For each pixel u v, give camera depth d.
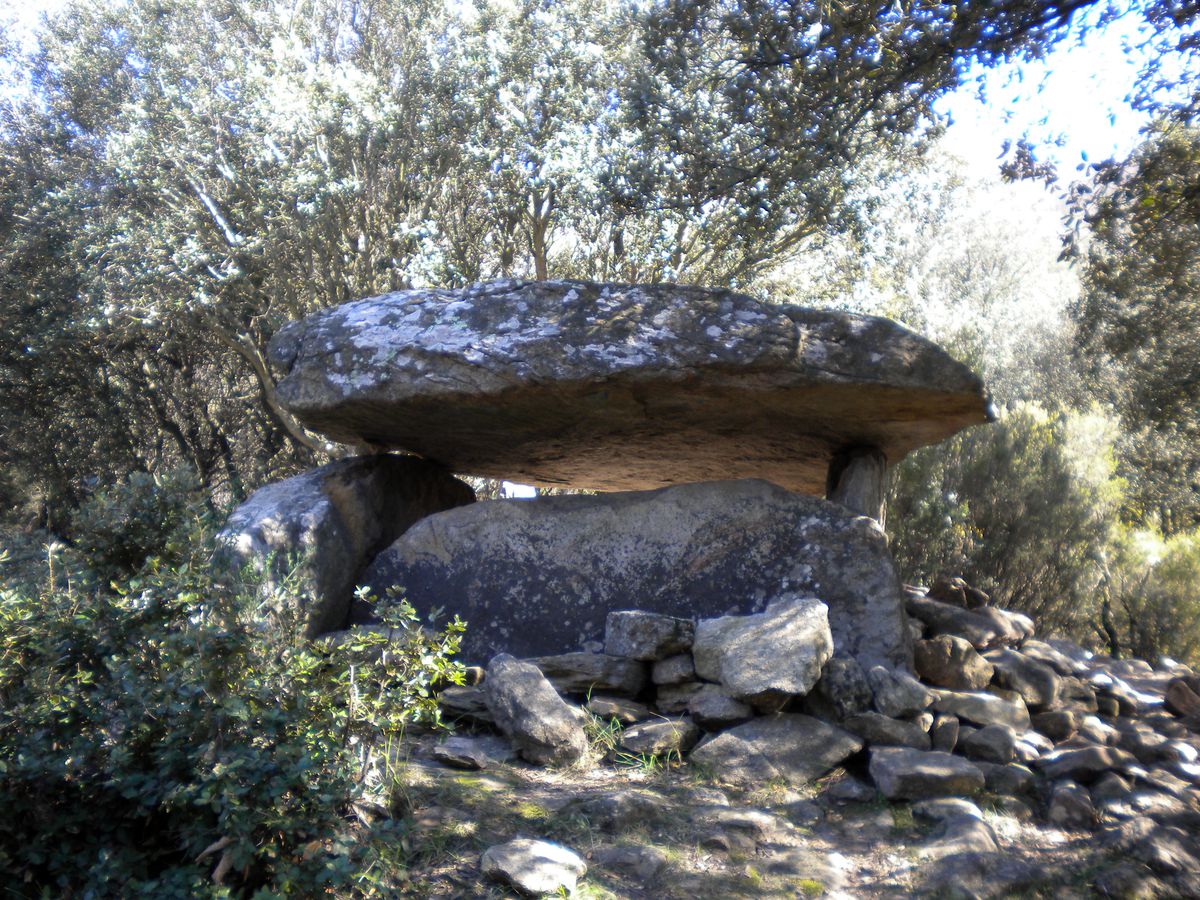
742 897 3.06
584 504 5.24
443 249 11.77
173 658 2.91
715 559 5.01
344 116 10.95
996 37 5.16
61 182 15.10
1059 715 4.65
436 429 5.55
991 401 4.86
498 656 4.35
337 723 3.03
